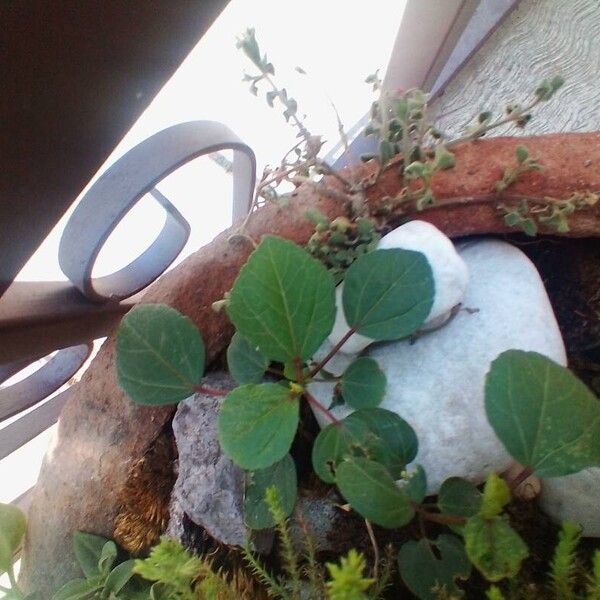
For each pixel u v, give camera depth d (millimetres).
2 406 318
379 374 165
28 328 229
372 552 191
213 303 183
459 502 150
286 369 153
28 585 236
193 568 134
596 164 176
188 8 164
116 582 204
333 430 159
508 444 130
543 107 297
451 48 312
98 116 175
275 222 187
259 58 167
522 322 175
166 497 218
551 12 307
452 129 325
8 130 156
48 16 141
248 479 174
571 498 177
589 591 128
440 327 177
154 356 174
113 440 214
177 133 220
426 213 184
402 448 158
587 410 124
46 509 229
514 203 180
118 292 277
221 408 147
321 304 144
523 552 121
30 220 191
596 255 208
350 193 184
